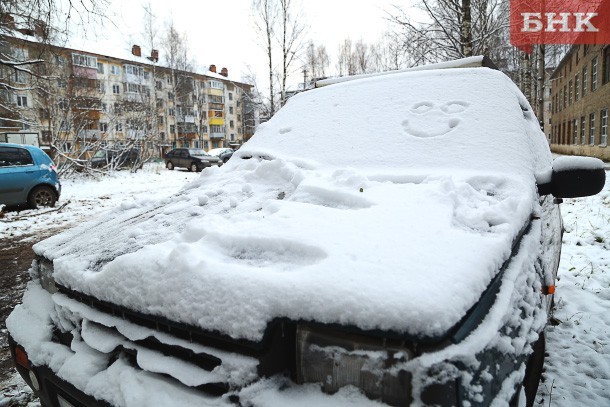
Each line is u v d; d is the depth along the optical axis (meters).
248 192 2.11
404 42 11.20
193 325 1.14
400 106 2.50
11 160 8.48
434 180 1.81
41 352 1.60
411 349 0.92
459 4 10.27
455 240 1.22
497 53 13.08
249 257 1.30
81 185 14.35
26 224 7.53
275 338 1.07
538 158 2.19
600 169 1.78
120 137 22.03
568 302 3.34
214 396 1.10
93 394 1.30
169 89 46.72
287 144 2.59
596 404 2.06
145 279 1.28
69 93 17.70
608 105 19.39
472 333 0.97
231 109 58.91
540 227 1.74
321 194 1.78
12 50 9.80
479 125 2.15
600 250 4.68
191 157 21.12
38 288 1.92
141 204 2.48
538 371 1.82
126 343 1.31
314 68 31.41
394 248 1.18
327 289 1.03
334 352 1.00
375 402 0.95
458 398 0.88
